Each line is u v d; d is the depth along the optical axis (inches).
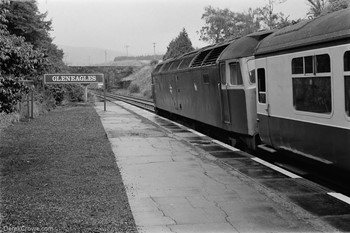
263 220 225.9
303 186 297.4
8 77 356.2
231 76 469.1
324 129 284.7
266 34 441.7
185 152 437.4
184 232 209.6
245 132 440.8
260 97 392.5
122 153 431.5
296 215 233.3
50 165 365.4
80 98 1718.8
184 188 291.9
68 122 775.1
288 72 331.6
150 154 425.7
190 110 666.2
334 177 310.5
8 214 228.2
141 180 315.0
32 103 852.6
